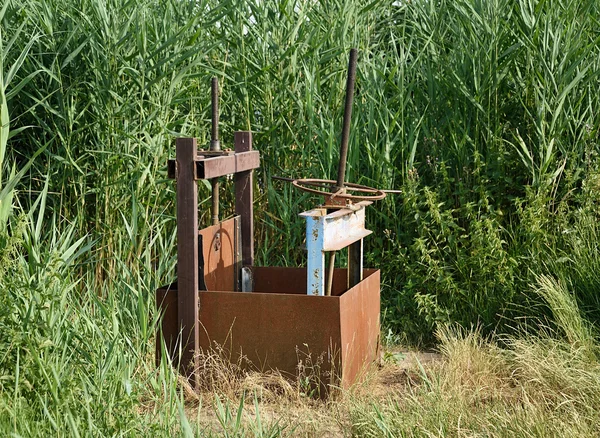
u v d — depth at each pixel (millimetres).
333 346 4930
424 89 7395
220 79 7258
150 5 7035
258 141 7098
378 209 6941
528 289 6387
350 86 5109
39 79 6730
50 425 3934
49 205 6684
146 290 5914
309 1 7496
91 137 6711
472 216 6562
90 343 4602
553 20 6922
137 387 4465
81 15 6512
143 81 6441
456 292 6535
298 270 5844
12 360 4203
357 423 4250
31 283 4520
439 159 7047
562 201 6590
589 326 6031
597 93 6859
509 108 6996
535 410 4312
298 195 6992
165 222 6801
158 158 6539
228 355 5078
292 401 4895
